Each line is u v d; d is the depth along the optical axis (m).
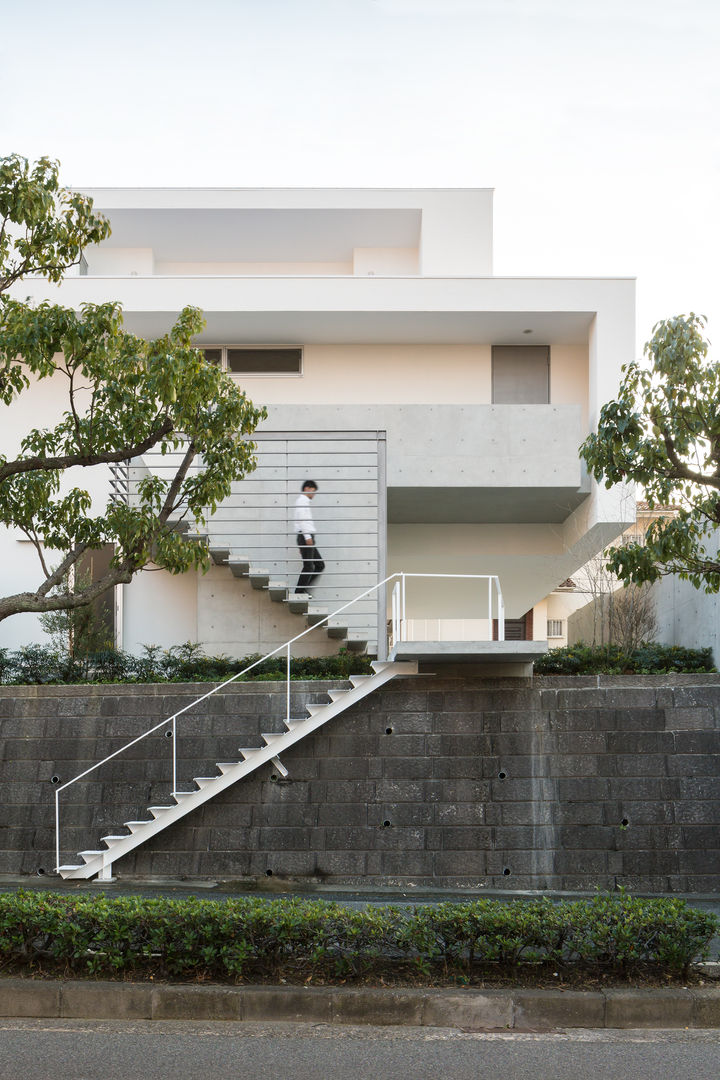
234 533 14.80
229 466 8.98
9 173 7.79
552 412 16.48
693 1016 6.48
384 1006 6.48
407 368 18.45
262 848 11.42
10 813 11.99
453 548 19.50
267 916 6.88
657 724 11.51
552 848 11.30
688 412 7.84
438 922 6.98
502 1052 5.98
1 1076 5.50
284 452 14.08
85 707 12.28
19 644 16.30
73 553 9.18
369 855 11.35
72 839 11.87
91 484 16.72
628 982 6.81
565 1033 6.33
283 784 11.54
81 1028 6.31
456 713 11.64
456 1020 6.46
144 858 11.42
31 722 12.25
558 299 17.20
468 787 11.48
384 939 6.93
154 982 6.73
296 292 17.09
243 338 18.11
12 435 17.06
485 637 23.27
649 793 11.36
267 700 12.20
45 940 7.00
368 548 15.47
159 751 12.11
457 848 11.33
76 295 16.92
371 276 17.17
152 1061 5.76
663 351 7.74
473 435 16.38
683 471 7.97
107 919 6.90
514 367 18.52
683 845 11.23
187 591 16.59
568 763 11.48
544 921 6.95
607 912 7.11
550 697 11.63
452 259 19.08
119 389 8.59
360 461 15.98
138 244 19.97
